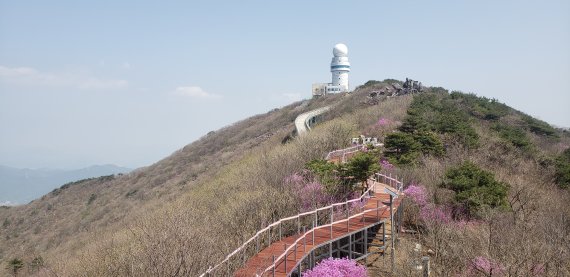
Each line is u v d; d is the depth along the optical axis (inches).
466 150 1176.8
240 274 514.9
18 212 2753.4
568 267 527.2
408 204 835.4
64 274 645.9
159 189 2284.7
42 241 1953.7
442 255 599.8
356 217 721.6
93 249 816.3
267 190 877.8
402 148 1124.5
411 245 713.0
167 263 465.1
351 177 887.7
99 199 2610.7
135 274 477.4
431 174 948.0
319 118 2406.5
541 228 649.0
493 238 599.2
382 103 2103.8
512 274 492.7
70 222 2228.1
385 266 661.3
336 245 721.0
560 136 2027.6
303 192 847.1
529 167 1170.0
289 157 1128.2
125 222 1409.9
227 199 959.0
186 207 962.1
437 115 1578.5
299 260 546.6
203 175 2095.2
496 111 2046.0
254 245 650.2
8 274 1052.5
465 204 779.4
